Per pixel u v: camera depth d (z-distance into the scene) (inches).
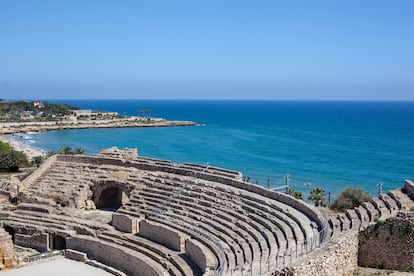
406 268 1633.9
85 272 2046.0
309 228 1806.1
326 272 1446.9
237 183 2463.1
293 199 2107.5
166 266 1900.8
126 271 2073.1
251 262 1615.4
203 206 2316.7
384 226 1659.7
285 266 1381.6
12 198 2898.6
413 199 1894.7
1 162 4111.7
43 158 4717.0
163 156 6176.2
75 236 2306.8
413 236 1619.1
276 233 1823.3
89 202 2810.0
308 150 6732.3
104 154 3186.5
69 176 2962.6
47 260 2209.6
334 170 5059.1
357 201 2603.3
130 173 2851.9
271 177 4717.0
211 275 1551.4
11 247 2110.0
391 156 5989.2
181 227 2143.2
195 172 2694.4
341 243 1558.8
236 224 2046.0
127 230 2311.8
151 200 2529.5
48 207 2635.3
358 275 1603.1
